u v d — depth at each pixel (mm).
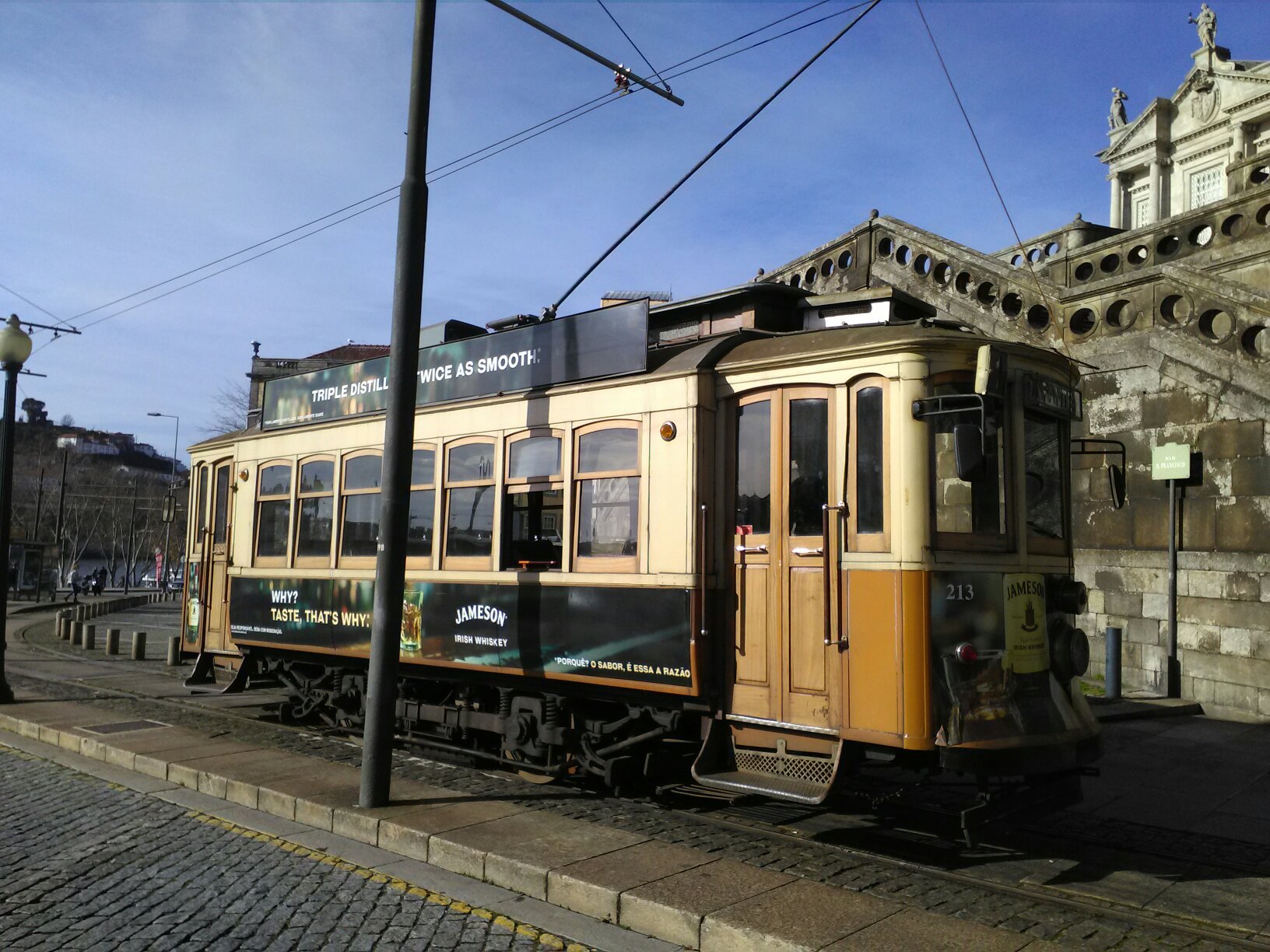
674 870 5551
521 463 8289
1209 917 5176
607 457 7609
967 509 6285
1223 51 34781
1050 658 6527
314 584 10266
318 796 7270
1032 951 4461
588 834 6328
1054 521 6879
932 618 5980
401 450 7262
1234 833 6863
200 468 12914
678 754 7539
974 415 6410
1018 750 5922
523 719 8250
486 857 5828
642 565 7203
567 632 7684
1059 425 7082
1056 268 15875
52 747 10008
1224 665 11453
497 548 8352
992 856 6332
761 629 6770
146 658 19516
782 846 6363
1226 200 13617
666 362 7406
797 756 6504
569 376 7969
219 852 6340
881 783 7371
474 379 8867
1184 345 12164
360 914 5230
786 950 4484
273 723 11109
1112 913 5168
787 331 8094
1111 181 37781
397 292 7367
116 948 4746
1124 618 12852
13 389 12531
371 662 7148
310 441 10617
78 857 6223
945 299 16328
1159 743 9961
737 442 7090
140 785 8258
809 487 6637
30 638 24875
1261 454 11219
